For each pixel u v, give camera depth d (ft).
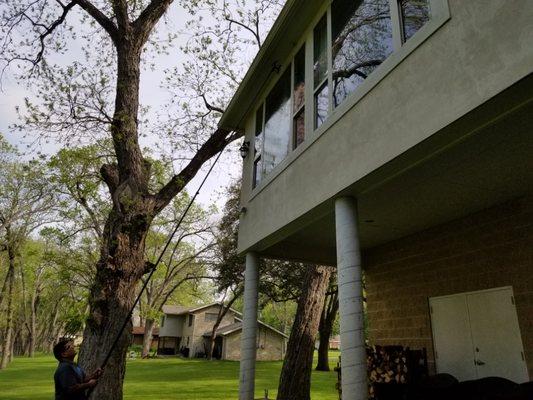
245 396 22.09
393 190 17.06
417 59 12.25
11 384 54.49
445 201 18.71
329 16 19.13
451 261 21.70
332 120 16.66
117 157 25.98
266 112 26.89
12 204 79.30
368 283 28.30
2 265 93.40
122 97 27.07
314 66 20.17
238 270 76.23
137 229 23.67
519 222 18.22
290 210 19.62
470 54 10.36
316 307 31.35
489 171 15.23
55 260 49.24
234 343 123.85
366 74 15.46
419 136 11.66
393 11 14.06
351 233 15.17
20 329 143.02
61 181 28.78
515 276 18.20
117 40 29.01
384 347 23.54
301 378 29.53
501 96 9.48
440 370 21.58
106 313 21.53
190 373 69.62
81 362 20.75
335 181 15.76
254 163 27.89
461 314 20.80
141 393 43.04
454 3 11.16
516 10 9.25
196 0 33.76
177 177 27.86
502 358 18.40
